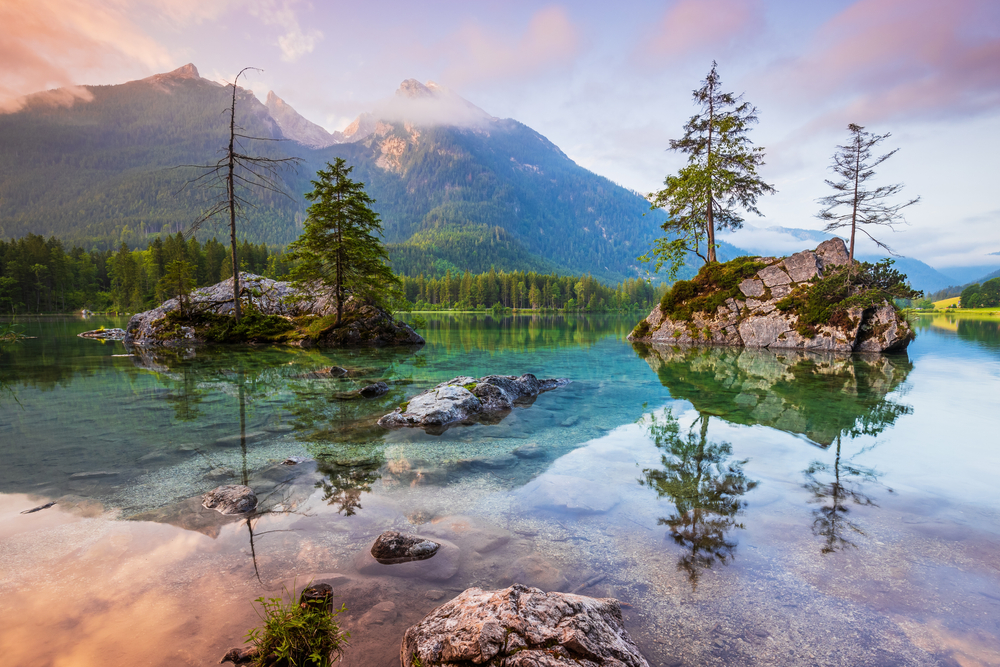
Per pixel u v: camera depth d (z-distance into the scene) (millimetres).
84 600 3326
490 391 10648
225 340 27047
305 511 5008
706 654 2896
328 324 27156
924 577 3758
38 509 4996
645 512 5020
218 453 7070
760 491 5598
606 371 16328
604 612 3076
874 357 20500
